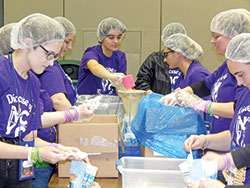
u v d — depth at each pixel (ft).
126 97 6.68
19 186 4.99
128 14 13.41
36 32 4.53
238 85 5.28
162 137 5.44
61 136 5.38
